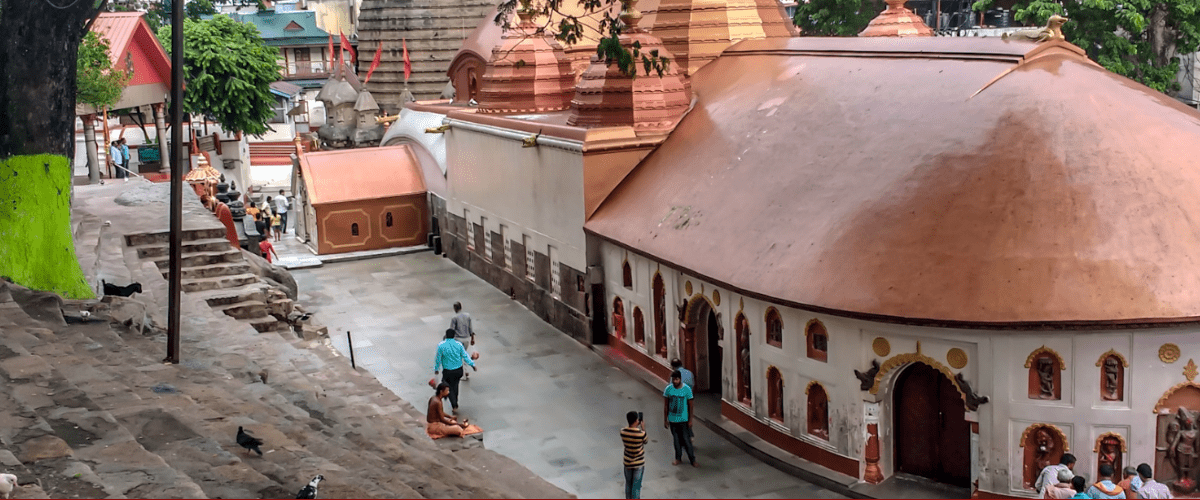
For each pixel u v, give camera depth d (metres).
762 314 23.23
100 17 45.72
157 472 12.15
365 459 14.81
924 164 22.25
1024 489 20.17
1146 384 19.55
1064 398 19.73
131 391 15.62
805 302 21.45
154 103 48.59
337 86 64.19
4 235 20.05
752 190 25.42
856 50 27.31
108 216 31.42
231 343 20.56
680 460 23.08
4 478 10.98
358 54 66.06
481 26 47.47
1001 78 23.33
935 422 21.33
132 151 54.09
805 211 23.42
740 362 24.45
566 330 32.38
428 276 40.22
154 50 47.41
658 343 27.95
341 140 64.00
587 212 30.39
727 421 24.95
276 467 13.28
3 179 20.08
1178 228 20.33
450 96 62.97
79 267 21.70
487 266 38.84
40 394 14.78
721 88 31.22
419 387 27.91
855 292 20.89
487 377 28.69
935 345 20.34
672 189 28.11
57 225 20.88
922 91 24.23
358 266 42.25
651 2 35.56
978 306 19.72
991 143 21.89
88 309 20.34
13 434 12.95
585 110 31.34
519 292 35.97
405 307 35.88
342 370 21.17
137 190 35.16
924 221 21.20
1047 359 19.75
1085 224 20.38
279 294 26.95
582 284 31.05
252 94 59.66
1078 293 19.50
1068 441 19.84
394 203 44.62
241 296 25.70
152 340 19.72
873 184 22.64
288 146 81.19
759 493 21.50
